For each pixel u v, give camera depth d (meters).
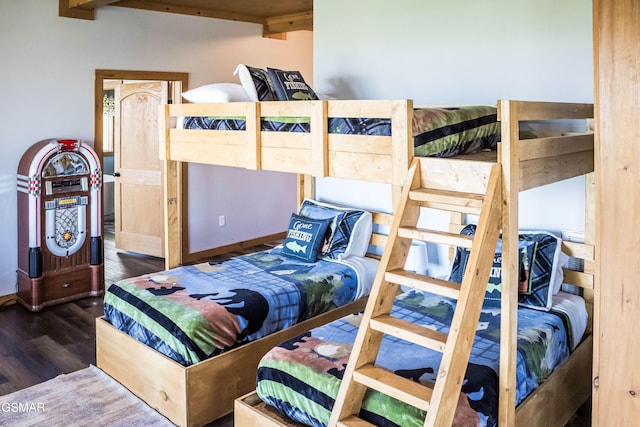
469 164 2.28
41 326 4.23
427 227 4.05
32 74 4.73
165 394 2.93
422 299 3.28
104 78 5.22
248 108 3.22
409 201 2.38
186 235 6.11
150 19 5.50
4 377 3.38
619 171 1.90
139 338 3.14
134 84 6.08
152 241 6.17
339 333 2.82
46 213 4.56
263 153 3.21
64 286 4.74
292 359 2.54
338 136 2.80
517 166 2.19
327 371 2.41
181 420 2.84
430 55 3.95
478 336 2.70
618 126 1.89
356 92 4.43
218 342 2.96
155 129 5.96
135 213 6.27
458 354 2.01
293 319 3.41
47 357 3.67
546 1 3.37
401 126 2.49
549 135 3.32
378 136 2.62
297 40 7.06
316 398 2.35
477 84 3.73
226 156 3.44
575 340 3.03
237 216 6.67
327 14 4.55
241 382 3.07
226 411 3.00
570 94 3.33
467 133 2.82
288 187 7.30
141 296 3.27
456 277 3.37
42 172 4.48
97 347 3.48
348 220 4.23
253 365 3.13
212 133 3.54
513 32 3.53
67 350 3.79
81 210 4.79
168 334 2.94
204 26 5.98
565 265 3.46
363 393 2.26
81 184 4.76
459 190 2.32
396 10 4.11
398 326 2.17
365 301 3.98
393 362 2.42
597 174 1.95
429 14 3.93
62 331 4.13
